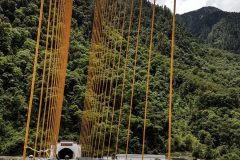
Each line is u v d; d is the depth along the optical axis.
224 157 42.56
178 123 50.50
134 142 40.47
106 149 36.97
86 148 30.50
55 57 16.66
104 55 30.03
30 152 35.97
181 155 43.31
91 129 30.92
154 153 41.72
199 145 44.41
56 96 18.00
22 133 39.09
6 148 37.19
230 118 50.91
